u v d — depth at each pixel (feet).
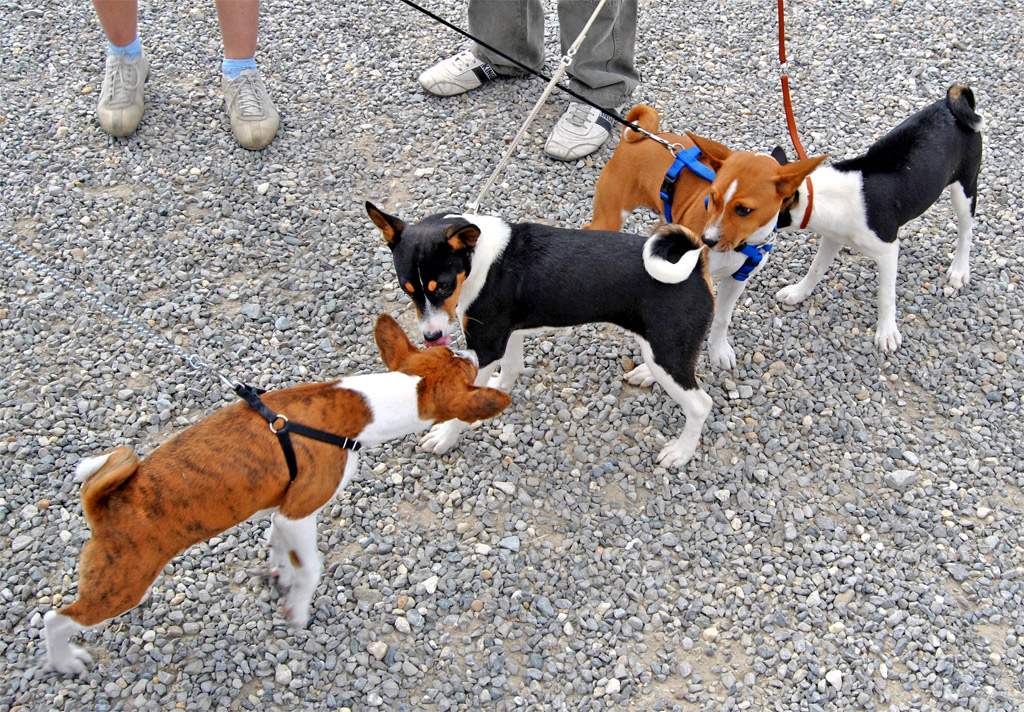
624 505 11.96
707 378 13.50
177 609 10.32
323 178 16.39
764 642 10.52
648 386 13.38
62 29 19.22
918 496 12.05
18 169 15.99
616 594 10.89
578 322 11.45
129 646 10.00
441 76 18.01
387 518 11.57
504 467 12.33
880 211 12.69
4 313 13.60
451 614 10.64
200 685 9.77
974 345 14.10
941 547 11.46
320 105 17.89
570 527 11.62
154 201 15.60
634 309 11.02
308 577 9.86
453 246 10.53
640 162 13.00
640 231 15.47
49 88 17.72
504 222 11.23
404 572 10.96
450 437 12.19
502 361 12.78
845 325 14.34
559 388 13.42
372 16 20.27
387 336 9.94
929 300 14.71
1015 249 15.51
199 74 18.24
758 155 11.47
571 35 16.74
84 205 15.42
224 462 8.68
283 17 20.06
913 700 9.98
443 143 17.26
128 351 13.23
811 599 10.87
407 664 10.10
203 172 16.25
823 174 12.80
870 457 12.54
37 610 10.23
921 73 19.16
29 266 14.32
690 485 12.10
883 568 11.25
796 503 11.99
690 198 12.55
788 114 13.71
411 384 9.57
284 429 8.89
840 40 20.15
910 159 12.68
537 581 11.02
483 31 17.65
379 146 17.12
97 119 17.01
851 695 10.01
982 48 19.88
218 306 14.12
